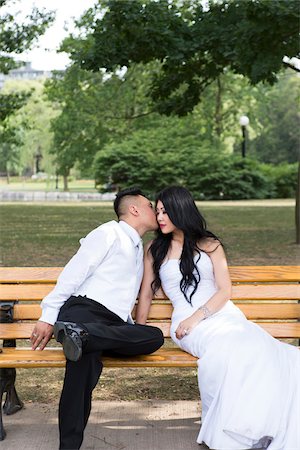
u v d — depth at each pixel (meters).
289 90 51.97
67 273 3.71
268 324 4.13
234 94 38.03
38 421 4.07
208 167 32.41
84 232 15.06
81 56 12.10
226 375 3.49
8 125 24.08
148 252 4.06
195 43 12.15
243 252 11.49
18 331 4.04
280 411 3.46
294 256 11.01
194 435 3.85
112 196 33.06
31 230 15.54
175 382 4.96
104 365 3.62
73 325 3.39
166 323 4.12
